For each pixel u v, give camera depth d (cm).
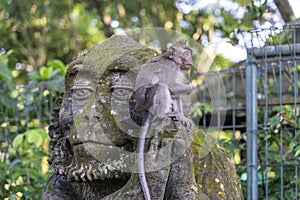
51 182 341
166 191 300
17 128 645
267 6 705
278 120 556
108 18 1097
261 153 594
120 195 294
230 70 623
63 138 318
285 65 590
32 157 634
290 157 590
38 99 654
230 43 696
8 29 1103
